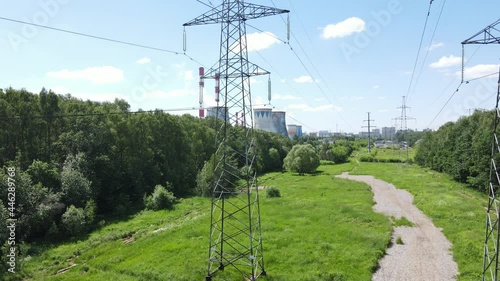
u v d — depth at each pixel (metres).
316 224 45.59
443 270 30.88
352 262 32.09
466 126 94.62
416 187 75.69
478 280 27.58
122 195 64.56
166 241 40.50
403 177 94.00
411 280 28.97
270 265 32.16
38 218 45.03
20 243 41.62
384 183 86.00
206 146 97.75
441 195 63.09
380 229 42.91
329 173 109.00
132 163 69.44
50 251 40.66
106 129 66.69
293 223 46.19
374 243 37.12
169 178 77.62
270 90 38.47
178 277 29.44
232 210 55.50
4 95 57.06
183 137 88.62
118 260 35.09
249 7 29.38
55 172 52.16
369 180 91.75
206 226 45.81
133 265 33.00
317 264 31.75
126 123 71.19
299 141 178.12
